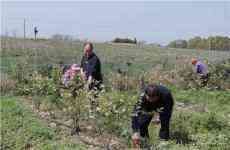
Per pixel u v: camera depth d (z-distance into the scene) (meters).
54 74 10.29
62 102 9.19
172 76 16.38
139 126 7.66
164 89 7.64
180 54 34.53
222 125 9.34
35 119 9.06
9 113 9.27
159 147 7.52
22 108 9.90
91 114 8.38
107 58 24.98
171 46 60.91
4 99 10.80
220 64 17.20
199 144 7.69
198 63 15.77
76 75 8.79
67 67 11.30
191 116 9.87
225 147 7.50
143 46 50.34
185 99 13.13
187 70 16.47
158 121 8.95
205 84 15.57
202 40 58.34
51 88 10.09
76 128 8.52
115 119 8.25
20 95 11.91
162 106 7.66
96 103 8.38
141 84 14.11
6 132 8.04
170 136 8.27
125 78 14.32
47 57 21.30
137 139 7.54
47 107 10.03
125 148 7.75
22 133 8.02
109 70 17.84
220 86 15.60
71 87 8.66
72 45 34.62
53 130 8.44
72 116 8.56
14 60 18.66
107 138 8.22
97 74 10.09
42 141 7.75
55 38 42.19
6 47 25.25
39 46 29.80
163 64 20.34
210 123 9.34
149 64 21.73
